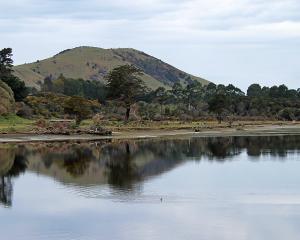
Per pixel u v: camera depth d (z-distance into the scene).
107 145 87.31
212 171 53.16
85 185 43.97
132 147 83.25
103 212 33.53
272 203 36.28
